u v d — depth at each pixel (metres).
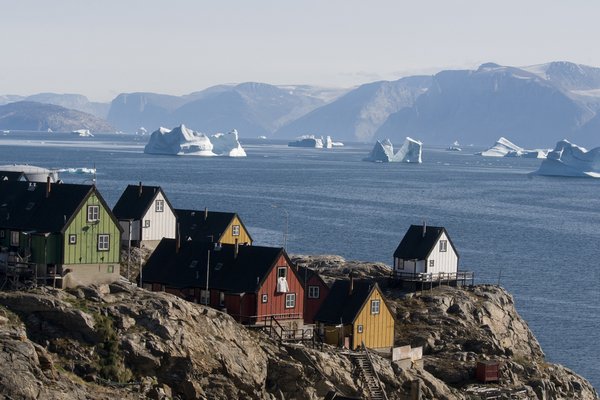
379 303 193.88
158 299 155.38
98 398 133.12
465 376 195.50
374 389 166.25
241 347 156.38
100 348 142.88
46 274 164.00
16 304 144.50
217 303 184.62
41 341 141.38
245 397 149.88
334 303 193.38
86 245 166.50
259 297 181.50
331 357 167.12
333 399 146.00
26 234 165.12
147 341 145.88
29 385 127.38
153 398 140.00
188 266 193.12
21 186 177.38
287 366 158.50
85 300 152.50
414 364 192.25
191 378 146.25
